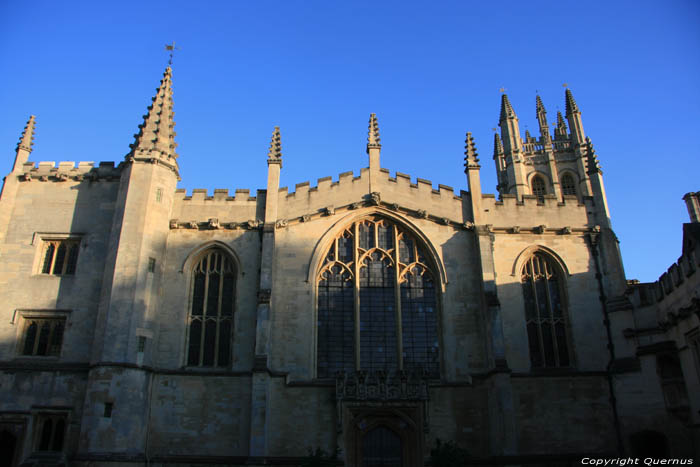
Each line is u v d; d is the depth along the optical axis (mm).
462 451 34500
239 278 39531
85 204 41312
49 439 35125
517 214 42875
